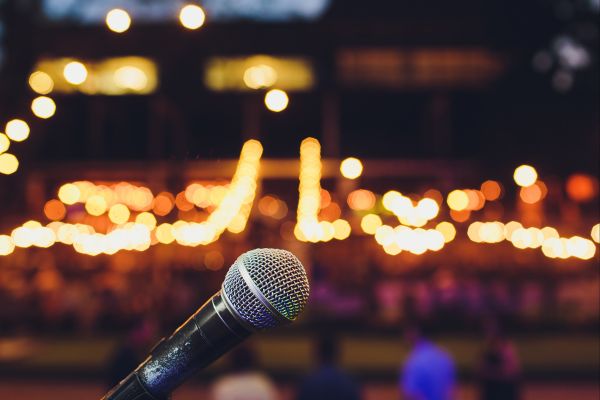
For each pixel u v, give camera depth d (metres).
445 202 22.14
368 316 19.33
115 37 23.22
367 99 22.91
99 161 20.52
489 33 25.17
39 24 23.81
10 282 20.50
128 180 21.05
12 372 14.80
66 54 23.47
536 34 25.17
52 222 18.84
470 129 23.92
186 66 22.77
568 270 22.47
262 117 21.16
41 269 20.94
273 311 1.15
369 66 24.47
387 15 25.27
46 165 20.50
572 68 24.94
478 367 7.98
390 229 20.78
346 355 15.98
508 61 24.89
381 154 22.73
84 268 22.73
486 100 23.98
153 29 23.14
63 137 20.62
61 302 19.62
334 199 22.98
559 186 22.58
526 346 17.23
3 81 15.62
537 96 24.08
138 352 7.69
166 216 22.08
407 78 24.39
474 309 18.83
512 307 20.06
